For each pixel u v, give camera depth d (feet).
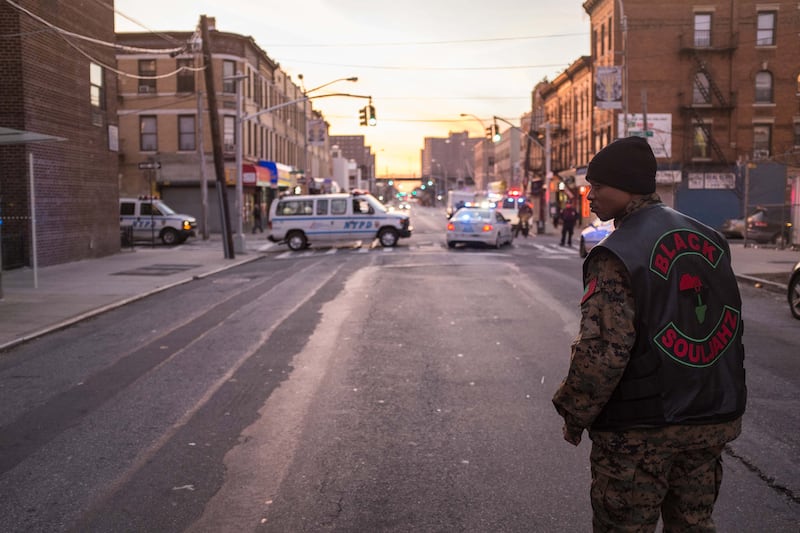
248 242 121.19
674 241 7.93
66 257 73.82
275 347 30.68
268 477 15.93
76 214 75.87
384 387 23.75
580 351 7.71
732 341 8.05
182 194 153.79
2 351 31.32
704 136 136.98
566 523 13.42
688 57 136.15
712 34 135.74
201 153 128.26
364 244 109.19
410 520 13.65
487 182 415.23
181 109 150.41
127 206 114.73
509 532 13.08
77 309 42.24
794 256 73.61
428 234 137.90
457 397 22.44
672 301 7.71
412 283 54.80
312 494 14.96
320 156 291.38
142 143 151.64
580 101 172.45
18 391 24.12
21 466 16.90
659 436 7.66
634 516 7.82
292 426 19.62
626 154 8.20
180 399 22.59
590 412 7.79
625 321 7.61
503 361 27.58
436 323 36.42
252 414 20.81
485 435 18.70
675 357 7.64
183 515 14.03
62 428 19.81
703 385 7.73
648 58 136.56
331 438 18.57
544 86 213.46
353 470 16.29
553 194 203.21
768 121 135.85
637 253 7.74
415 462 16.76
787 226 87.86
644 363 7.69
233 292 51.44
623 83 110.32
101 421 20.39
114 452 17.76
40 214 68.08
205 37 82.99
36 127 66.03
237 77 92.32
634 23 136.46
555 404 8.13
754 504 14.26
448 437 18.57
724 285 8.09
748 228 95.71
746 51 135.44
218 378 25.26
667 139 133.80
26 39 63.87
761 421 19.60
